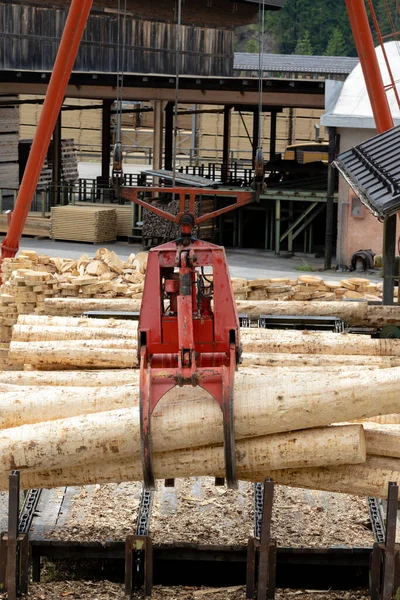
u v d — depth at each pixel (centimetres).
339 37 10738
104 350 1569
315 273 3834
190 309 1091
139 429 1109
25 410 1196
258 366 1521
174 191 1302
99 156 8888
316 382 1103
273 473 1163
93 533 1264
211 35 5744
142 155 8938
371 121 3712
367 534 1274
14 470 1110
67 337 1672
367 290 2292
